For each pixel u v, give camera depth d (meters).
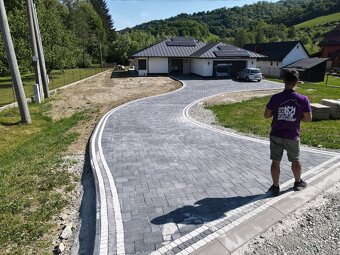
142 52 36.56
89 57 58.69
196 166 6.65
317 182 5.45
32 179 6.43
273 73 40.72
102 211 4.67
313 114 12.63
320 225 4.21
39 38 18.38
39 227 4.57
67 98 19.52
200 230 4.10
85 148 8.72
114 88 24.95
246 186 5.50
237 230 4.07
